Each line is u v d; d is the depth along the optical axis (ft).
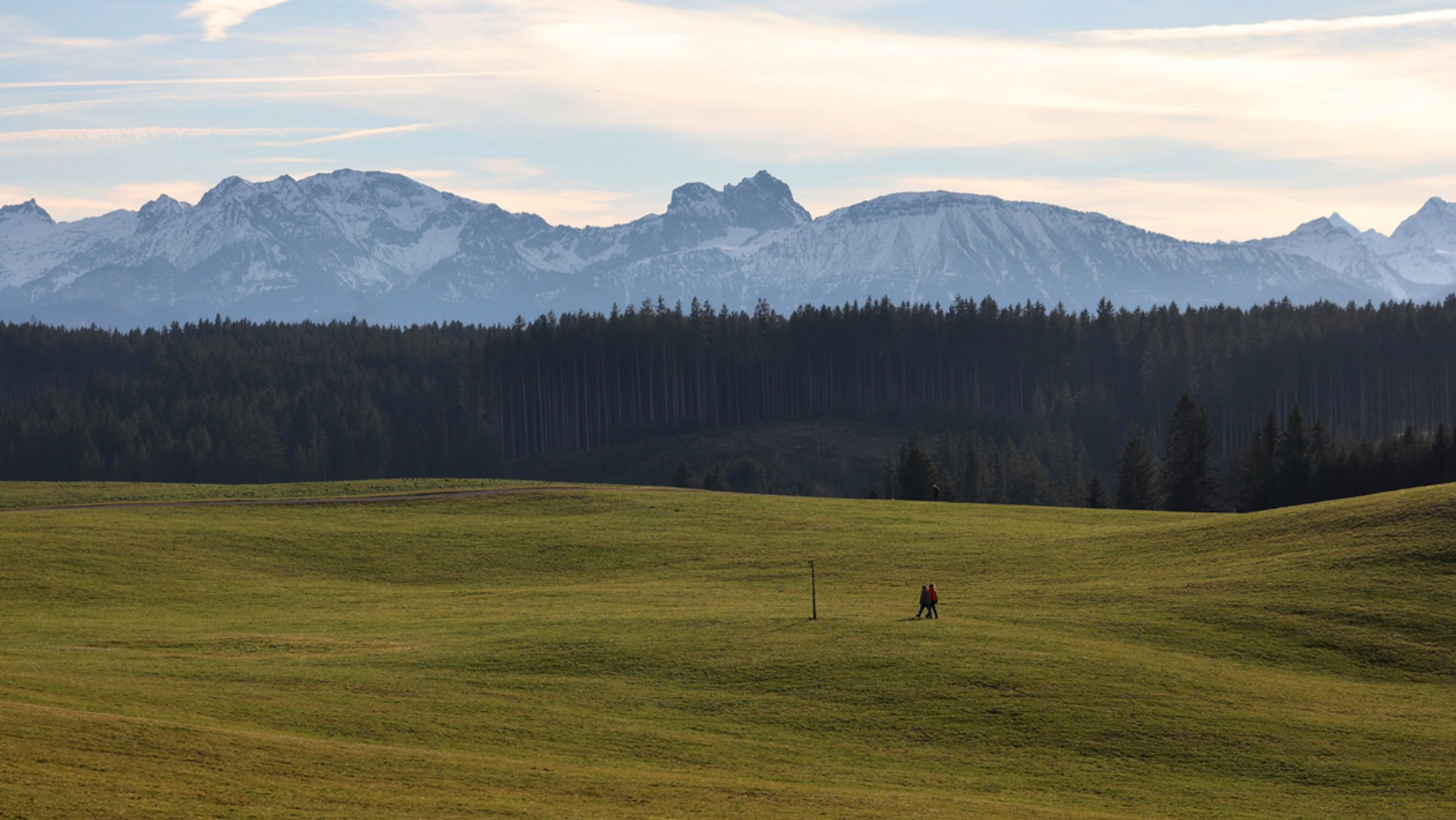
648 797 267.80
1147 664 406.82
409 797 250.16
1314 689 390.83
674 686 392.27
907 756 328.49
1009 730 347.77
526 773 281.74
